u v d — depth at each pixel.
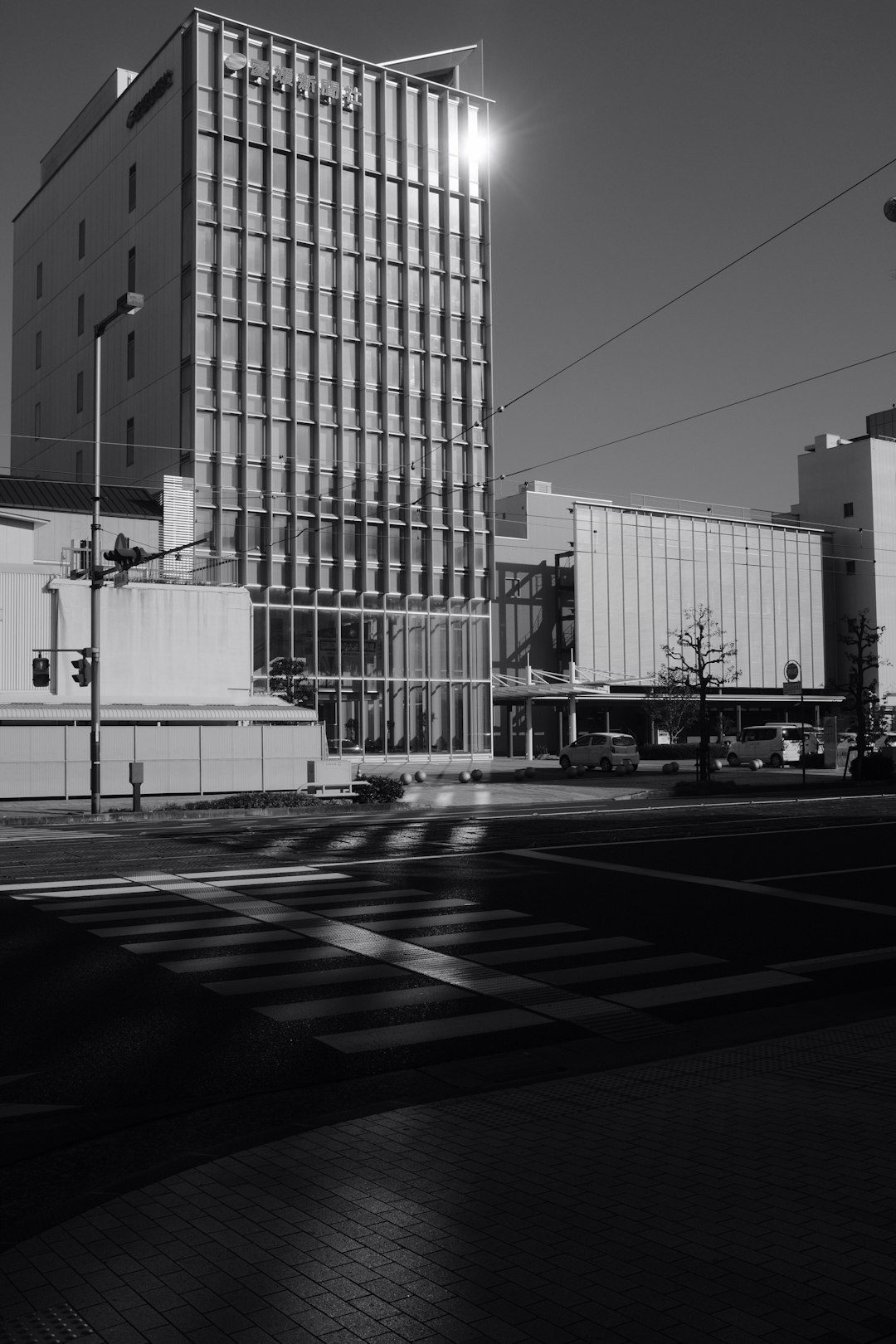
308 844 21.14
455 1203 4.81
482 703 68.56
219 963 10.42
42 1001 9.09
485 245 71.44
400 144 69.00
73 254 75.00
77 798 36.38
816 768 57.47
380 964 10.41
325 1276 4.11
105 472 68.94
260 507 62.12
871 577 98.56
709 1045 7.90
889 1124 5.86
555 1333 3.68
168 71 64.50
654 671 87.06
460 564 68.62
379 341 67.00
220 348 61.50
